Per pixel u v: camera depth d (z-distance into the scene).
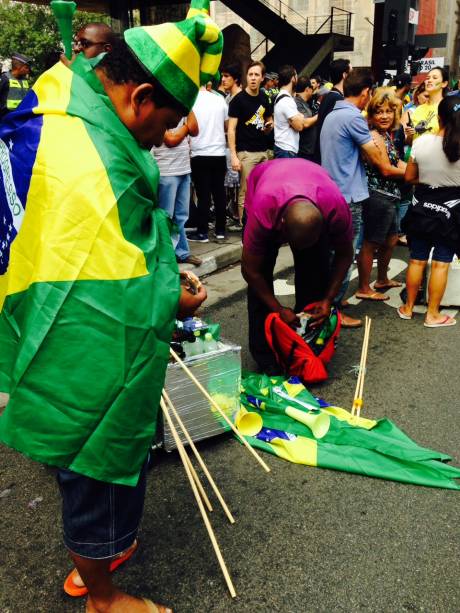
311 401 3.34
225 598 2.10
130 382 1.47
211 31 1.48
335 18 23.22
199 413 2.90
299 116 6.30
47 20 22.91
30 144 1.45
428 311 4.59
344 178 4.42
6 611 2.08
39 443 1.47
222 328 4.55
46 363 1.43
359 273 5.19
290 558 2.27
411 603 2.06
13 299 1.50
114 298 1.43
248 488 2.70
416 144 4.27
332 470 2.81
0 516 2.56
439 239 4.34
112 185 1.42
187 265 5.69
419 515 2.50
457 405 3.39
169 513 2.54
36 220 1.42
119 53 1.48
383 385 3.65
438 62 13.19
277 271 6.06
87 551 1.69
